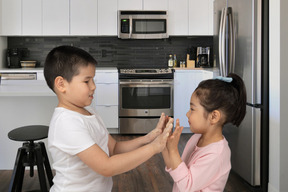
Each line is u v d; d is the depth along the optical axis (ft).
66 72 3.91
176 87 16.49
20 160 7.53
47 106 9.89
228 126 10.94
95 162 3.70
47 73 4.02
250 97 9.31
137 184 10.23
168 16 16.83
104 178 4.28
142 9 16.81
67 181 3.98
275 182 8.89
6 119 9.91
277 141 8.74
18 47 17.76
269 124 9.11
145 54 18.16
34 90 8.86
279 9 8.41
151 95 16.29
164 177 10.80
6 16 16.53
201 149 4.12
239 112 4.12
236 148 10.32
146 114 16.33
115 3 16.74
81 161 3.98
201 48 17.57
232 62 10.43
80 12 16.71
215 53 12.12
